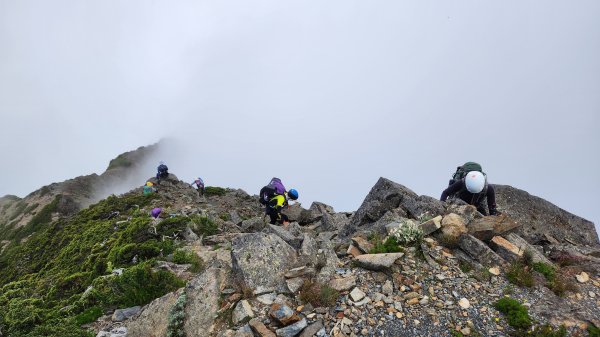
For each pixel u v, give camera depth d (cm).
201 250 1198
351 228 1194
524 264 758
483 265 748
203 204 2370
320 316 632
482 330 600
